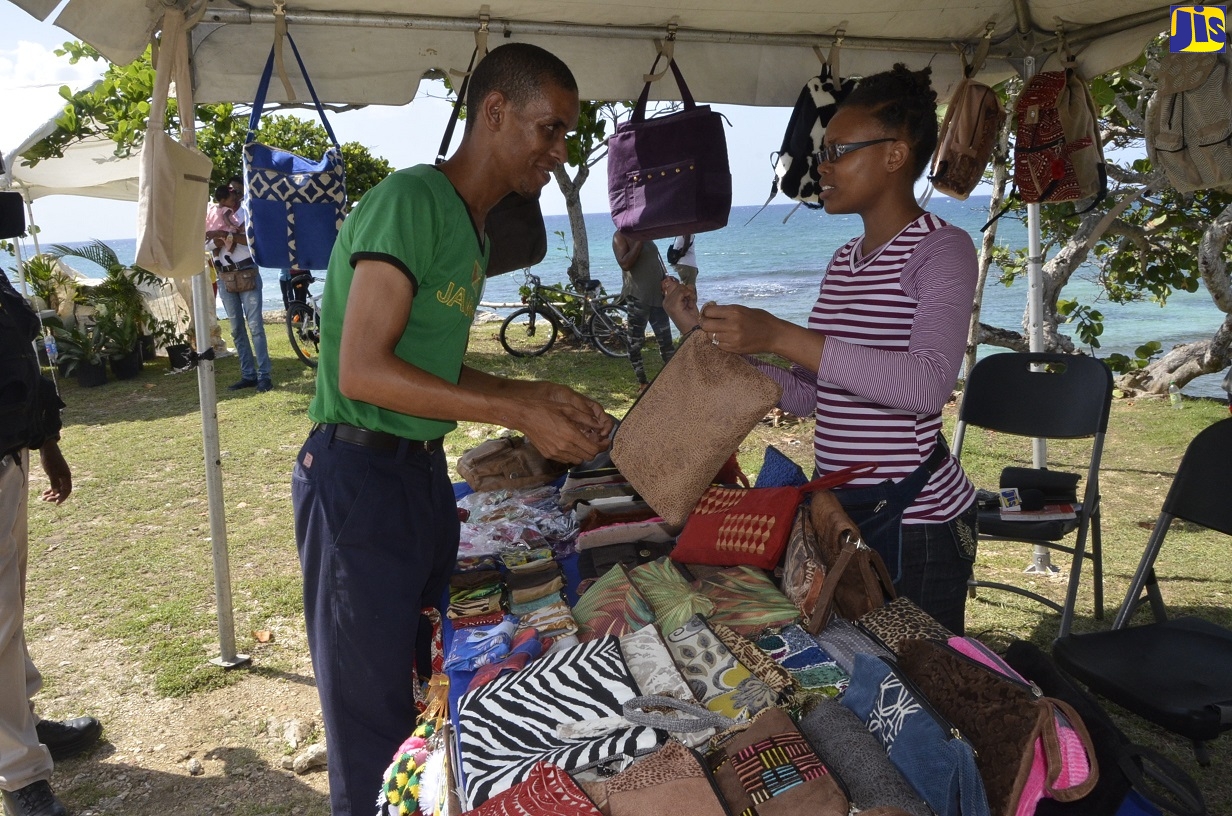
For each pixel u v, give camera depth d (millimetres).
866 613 1835
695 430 2008
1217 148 3453
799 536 1991
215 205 8891
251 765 3113
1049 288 7621
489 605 2133
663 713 1491
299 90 3281
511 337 12852
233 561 4922
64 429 8055
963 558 2117
